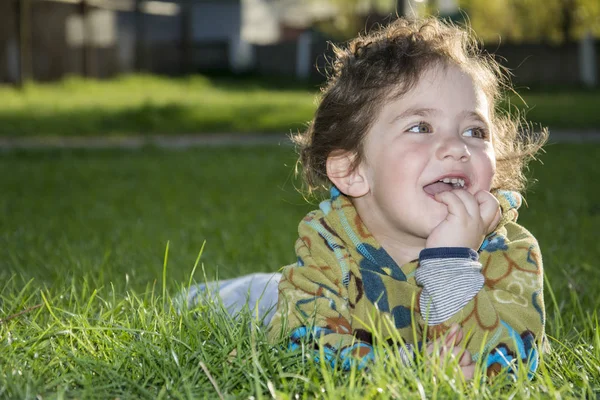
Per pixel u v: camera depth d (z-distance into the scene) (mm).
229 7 40281
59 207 7754
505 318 2537
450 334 2420
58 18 30453
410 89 2580
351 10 44469
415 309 2662
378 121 2635
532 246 2693
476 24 39469
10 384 2320
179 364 2488
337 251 2719
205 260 4703
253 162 11969
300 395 2311
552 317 3479
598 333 2729
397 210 2576
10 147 14062
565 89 28688
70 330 2771
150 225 6387
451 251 2473
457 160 2525
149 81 30625
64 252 4918
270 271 4441
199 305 2924
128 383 2406
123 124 17531
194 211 7355
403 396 2094
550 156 12109
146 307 3127
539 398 2166
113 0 35000
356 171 2717
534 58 31219
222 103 22094
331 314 2617
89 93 25953
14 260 4570
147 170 11125
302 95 26781
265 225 6328
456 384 2195
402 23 2971
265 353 2414
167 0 38688
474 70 2689
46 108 20188
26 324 2998
